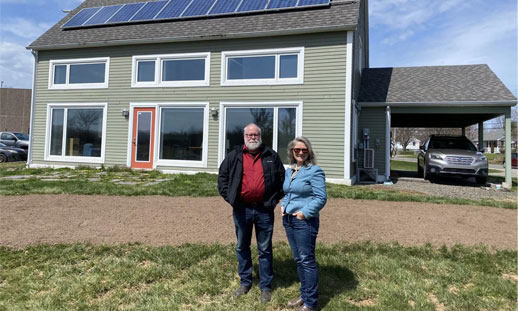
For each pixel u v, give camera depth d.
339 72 9.38
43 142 11.82
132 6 13.34
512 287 2.98
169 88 10.74
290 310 2.63
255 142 2.84
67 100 11.64
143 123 10.96
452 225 4.91
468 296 2.83
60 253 3.62
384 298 2.79
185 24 11.20
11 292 2.79
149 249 3.78
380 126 11.47
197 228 4.59
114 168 10.48
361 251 3.86
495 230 4.69
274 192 2.85
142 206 5.71
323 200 2.58
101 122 11.37
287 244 4.10
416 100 10.82
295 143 2.80
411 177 13.20
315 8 10.36
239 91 10.18
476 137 46.88
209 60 10.43
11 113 36.16
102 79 11.45
